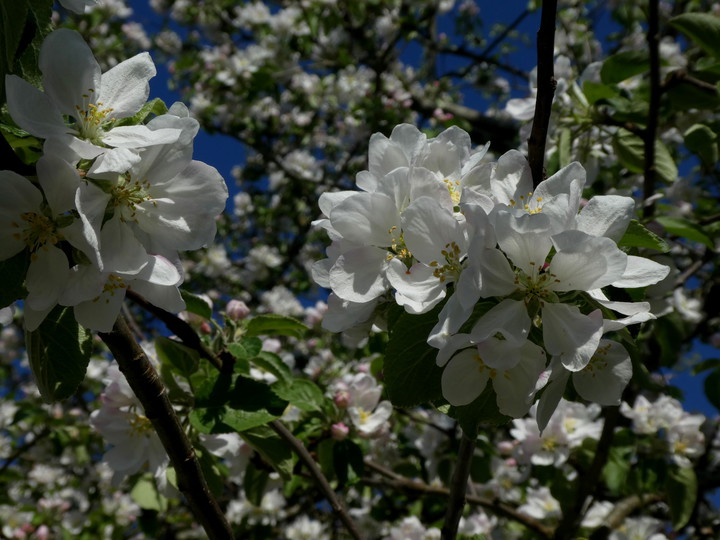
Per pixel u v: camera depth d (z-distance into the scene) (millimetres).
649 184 525
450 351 248
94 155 250
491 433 919
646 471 631
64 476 1229
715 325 897
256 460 512
